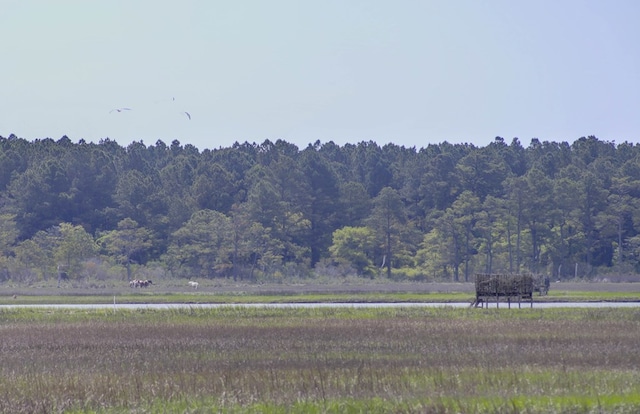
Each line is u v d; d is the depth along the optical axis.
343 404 88.44
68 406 91.31
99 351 135.88
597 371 109.06
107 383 102.62
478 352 128.62
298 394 94.25
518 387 97.38
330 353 130.12
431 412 85.00
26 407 90.69
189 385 100.31
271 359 124.50
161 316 198.50
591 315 191.62
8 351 136.62
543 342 140.12
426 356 125.38
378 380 101.56
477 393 93.75
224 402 90.69
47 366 120.44
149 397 94.50
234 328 165.75
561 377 103.56
